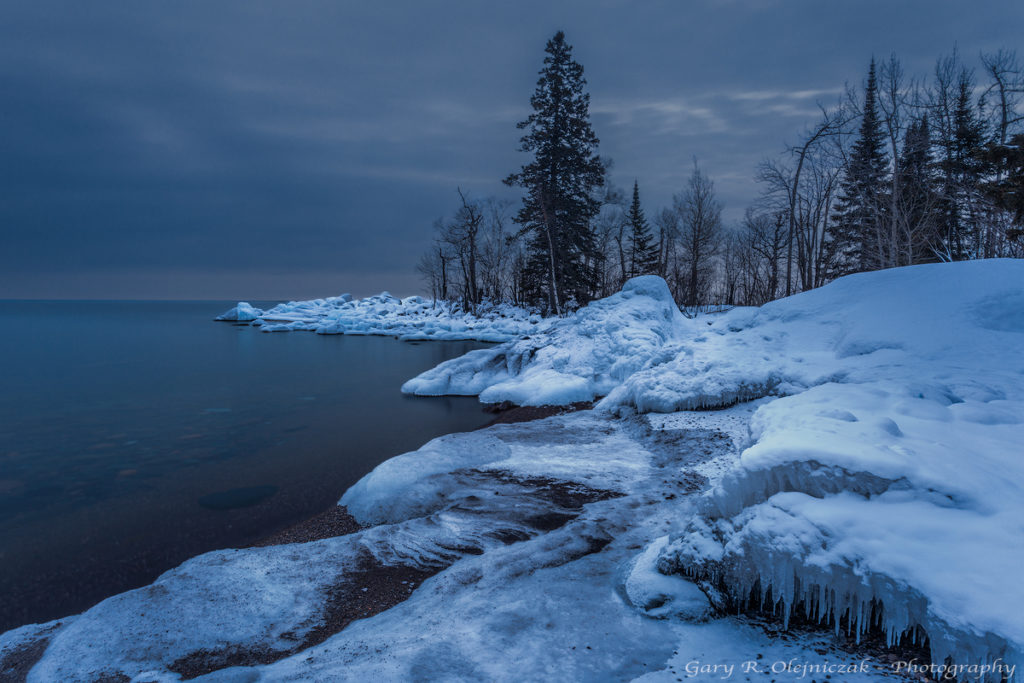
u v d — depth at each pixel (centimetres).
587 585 494
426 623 461
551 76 3891
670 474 837
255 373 2930
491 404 1820
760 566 399
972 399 713
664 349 1464
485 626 435
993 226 1933
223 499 1030
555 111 3941
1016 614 284
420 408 1877
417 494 834
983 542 336
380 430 1577
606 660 373
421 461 962
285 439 1505
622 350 1702
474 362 2183
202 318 10738
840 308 1277
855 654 347
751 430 621
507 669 371
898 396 654
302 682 371
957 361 881
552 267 3966
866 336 1079
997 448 478
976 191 2000
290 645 477
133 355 3897
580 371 1692
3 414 1922
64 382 2650
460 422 1638
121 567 761
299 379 2695
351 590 569
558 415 1385
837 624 371
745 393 1125
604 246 5000
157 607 533
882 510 379
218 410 1945
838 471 411
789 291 2717
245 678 392
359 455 1316
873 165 2578
